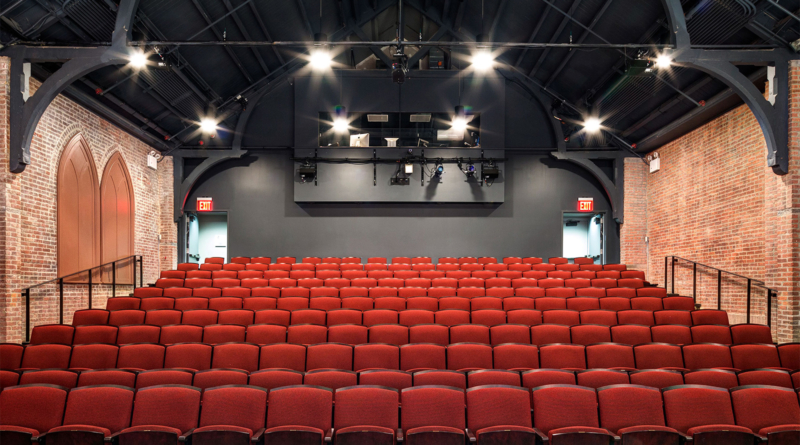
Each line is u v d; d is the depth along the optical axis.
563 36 9.95
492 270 10.48
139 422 3.96
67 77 6.99
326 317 6.70
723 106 8.62
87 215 8.77
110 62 7.04
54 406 4.04
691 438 3.80
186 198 11.98
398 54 8.02
